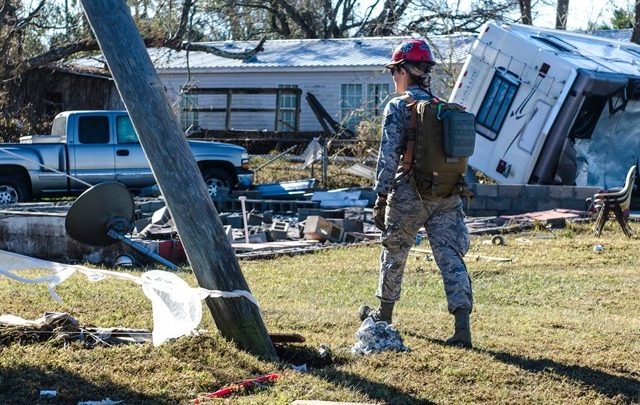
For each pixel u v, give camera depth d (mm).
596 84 26859
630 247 20531
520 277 16531
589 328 11320
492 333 10812
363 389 8273
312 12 70500
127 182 30703
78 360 8773
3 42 41031
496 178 28406
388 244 9719
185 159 9055
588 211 25844
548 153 27375
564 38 30047
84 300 11961
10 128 44125
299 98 52094
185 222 9070
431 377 8688
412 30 51594
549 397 8312
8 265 10250
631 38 48500
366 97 49188
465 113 9359
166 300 9211
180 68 54031
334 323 11023
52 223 18391
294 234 23875
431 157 9312
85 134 30344
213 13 59219
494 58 28141
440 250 9641
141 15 42875
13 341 9414
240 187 32969
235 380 8453
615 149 28312
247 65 53375
